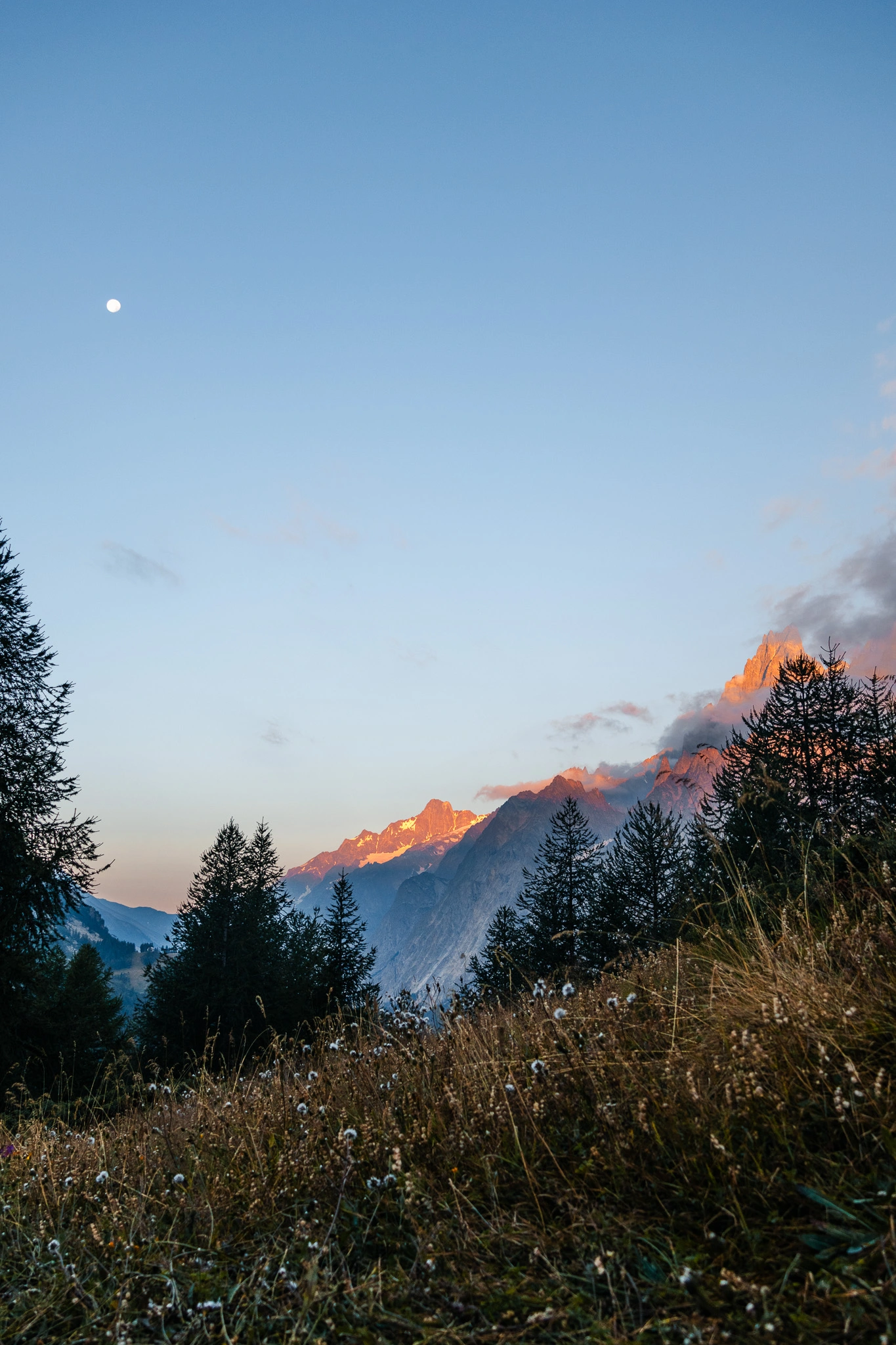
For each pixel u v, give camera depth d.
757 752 18.62
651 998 3.90
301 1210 3.04
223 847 29.33
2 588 15.46
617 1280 2.10
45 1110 6.42
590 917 27.00
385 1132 3.27
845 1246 2.00
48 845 15.16
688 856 14.70
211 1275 2.68
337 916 35.19
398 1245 2.61
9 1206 3.63
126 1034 26.06
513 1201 2.71
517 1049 3.88
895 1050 2.70
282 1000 27.30
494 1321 2.06
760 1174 2.31
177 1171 3.83
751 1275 1.97
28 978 14.77
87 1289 2.76
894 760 11.95
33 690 15.70
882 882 4.06
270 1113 4.06
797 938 3.89
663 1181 2.50
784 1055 2.83
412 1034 4.33
